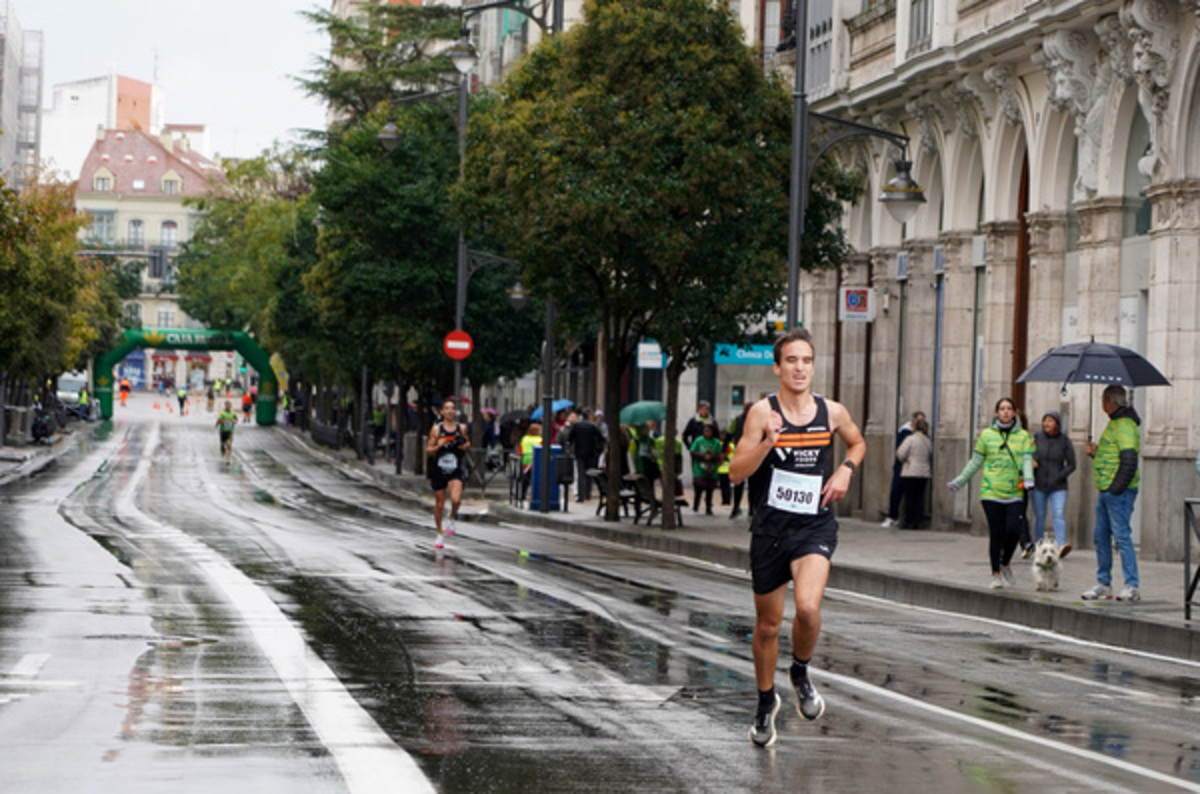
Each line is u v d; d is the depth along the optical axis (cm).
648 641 1828
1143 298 3278
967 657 1831
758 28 5691
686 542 3528
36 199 7675
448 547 3391
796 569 1210
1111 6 3212
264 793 991
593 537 4103
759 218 3894
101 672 1502
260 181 12238
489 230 4497
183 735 1187
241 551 3084
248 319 12619
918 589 2581
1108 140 3359
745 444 1215
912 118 4353
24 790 991
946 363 4091
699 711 1353
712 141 3853
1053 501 2639
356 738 1184
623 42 3822
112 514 4397
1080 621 2177
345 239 6638
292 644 1723
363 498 5853
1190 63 3033
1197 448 3052
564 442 5459
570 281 4209
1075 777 1120
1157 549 3066
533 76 4278
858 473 4772
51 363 8156
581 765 1107
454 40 9962
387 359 6725
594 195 3803
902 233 4516
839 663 1706
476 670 1564
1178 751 1252
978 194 4059
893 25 4297
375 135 6531
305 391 13188
